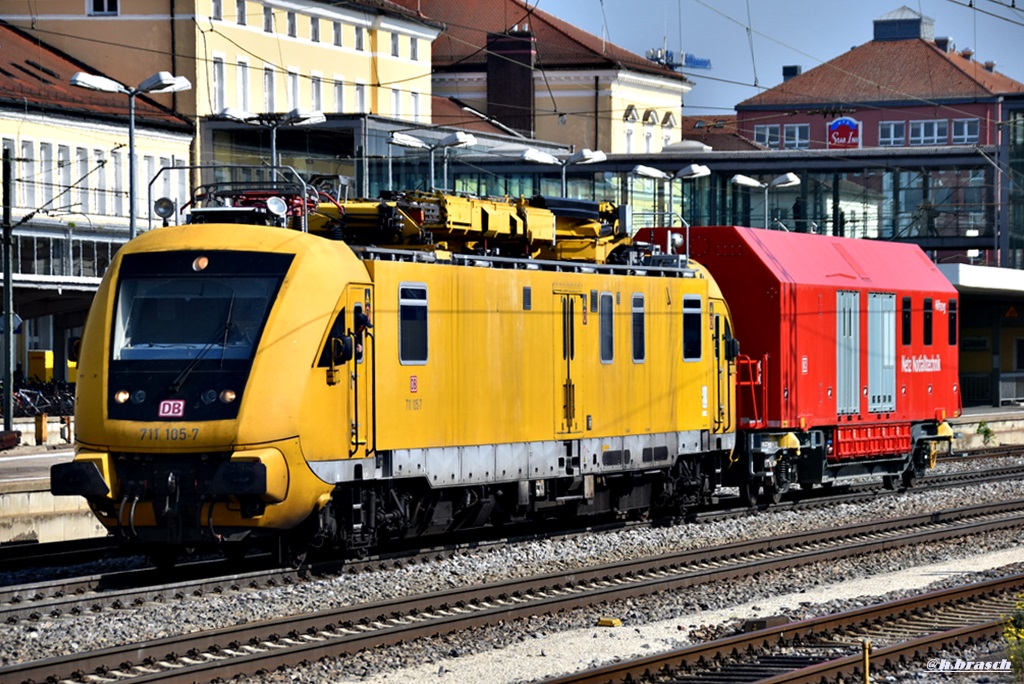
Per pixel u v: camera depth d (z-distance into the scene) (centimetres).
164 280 4850
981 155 18350
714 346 6819
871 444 7875
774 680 3434
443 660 3816
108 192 15275
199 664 3503
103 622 4122
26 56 15488
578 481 6062
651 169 13088
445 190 5684
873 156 18712
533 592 4700
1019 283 14588
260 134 16912
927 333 8425
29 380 13550
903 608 4438
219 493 4628
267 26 18525
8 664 3669
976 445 12562
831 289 7544
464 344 5484
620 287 6250
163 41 17288
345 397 4959
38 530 6581
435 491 5475
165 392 4719
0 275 13275
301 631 3997
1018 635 3750
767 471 7150
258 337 4744
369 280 5078
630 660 3619
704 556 5497
